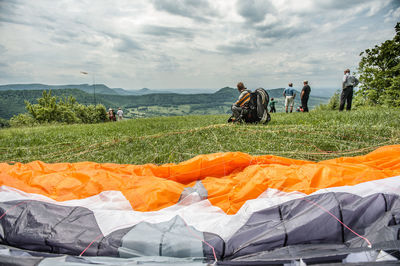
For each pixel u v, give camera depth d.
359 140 4.17
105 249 1.40
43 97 54.91
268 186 2.00
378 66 19.20
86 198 2.12
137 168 2.67
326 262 1.21
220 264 1.22
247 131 5.56
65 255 1.32
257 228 1.51
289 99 16.14
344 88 10.63
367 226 1.48
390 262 1.02
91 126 11.62
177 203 2.02
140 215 1.77
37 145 5.94
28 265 1.18
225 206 1.90
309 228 1.40
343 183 1.91
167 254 1.35
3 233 1.62
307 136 4.63
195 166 2.56
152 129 7.91
